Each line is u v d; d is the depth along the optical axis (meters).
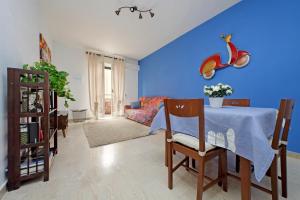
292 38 1.70
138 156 1.74
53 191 1.07
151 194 1.05
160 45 4.05
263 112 0.95
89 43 3.88
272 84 1.88
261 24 1.97
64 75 1.60
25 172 1.15
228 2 2.25
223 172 1.08
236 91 2.29
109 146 2.10
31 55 1.82
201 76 2.93
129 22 2.82
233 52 2.31
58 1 2.19
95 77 4.43
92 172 1.35
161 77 4.24
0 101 1.02
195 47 3.05
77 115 3.94
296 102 1.68
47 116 1.20
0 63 1.03
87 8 2.37
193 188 1.13
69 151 1.88
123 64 5.04
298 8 1.65
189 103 0.91
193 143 0.99
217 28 2.57
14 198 0.99
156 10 2.44
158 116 1.50
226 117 0.92
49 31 3.13
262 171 0.71
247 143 0.81
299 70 1.65
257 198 1.01
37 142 1.17
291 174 1.32
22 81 1.14
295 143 1.70
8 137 1.06
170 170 1.12
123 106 5.05
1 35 1.05
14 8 1.29
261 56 1.98
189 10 2.45
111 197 1.01
